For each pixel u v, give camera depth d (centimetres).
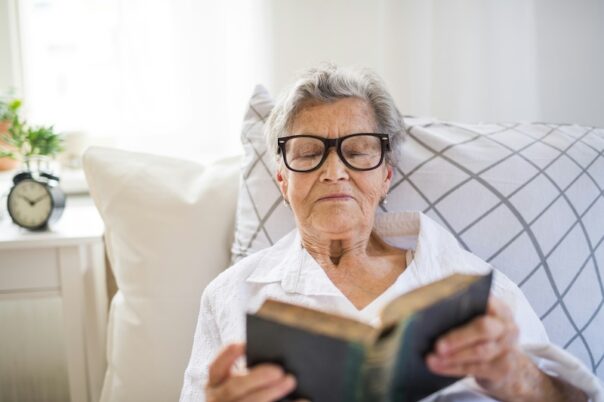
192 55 147
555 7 140
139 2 144
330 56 145
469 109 144
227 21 146
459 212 97
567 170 98
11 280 114
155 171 113
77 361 119
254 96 117
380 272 90
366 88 91
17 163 154
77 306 117
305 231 90
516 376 64
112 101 161
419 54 141
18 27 158
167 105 151
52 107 166
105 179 110
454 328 55
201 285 108
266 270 92
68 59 164
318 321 51
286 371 54
